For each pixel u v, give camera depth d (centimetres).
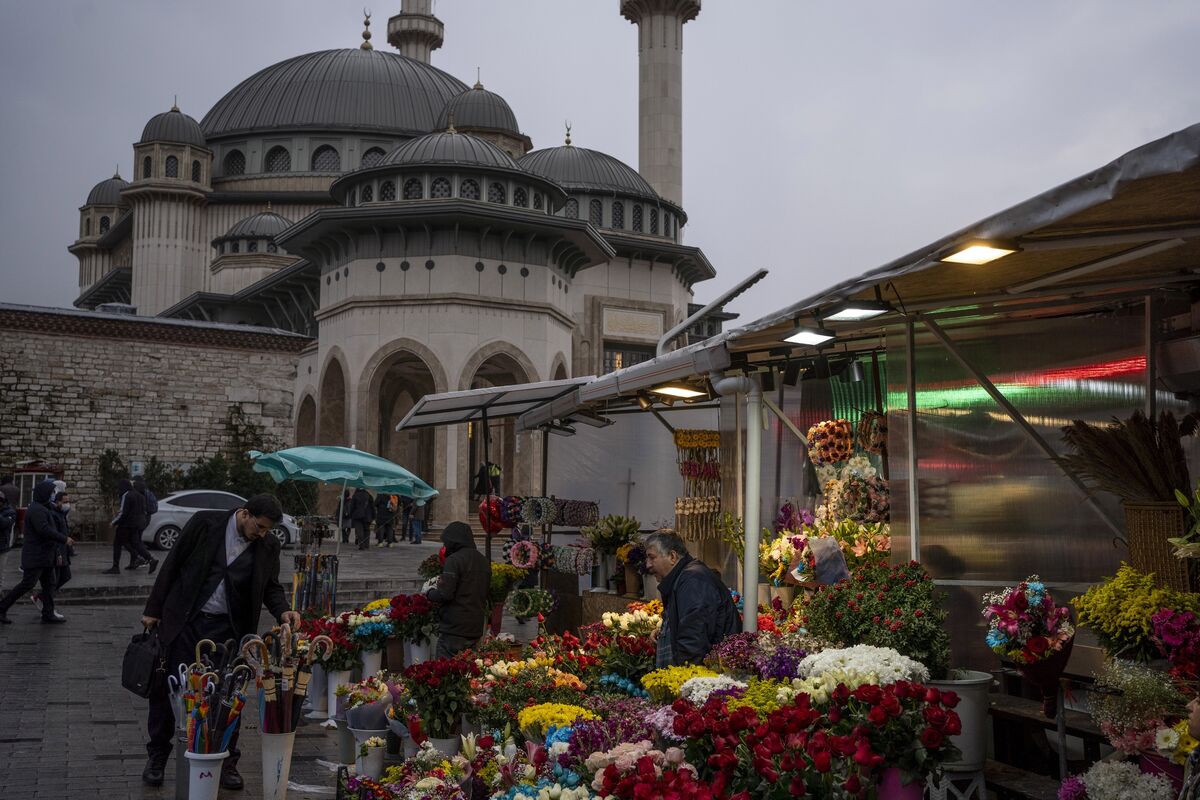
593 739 477
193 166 6197
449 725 641
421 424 1319
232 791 656
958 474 689
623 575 1077
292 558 2580
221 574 654
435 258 3791
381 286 3825
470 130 5522
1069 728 540
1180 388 604
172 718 670
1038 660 509
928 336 702
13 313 3525
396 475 1534
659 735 471
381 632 895
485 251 3834
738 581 907
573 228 3869
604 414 1353
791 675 518
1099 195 331
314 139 6144
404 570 2294
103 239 7412
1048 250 461
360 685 725
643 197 4944
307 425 4150
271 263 5628
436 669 646
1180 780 421
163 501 2817
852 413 966
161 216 6134
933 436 698
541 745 513
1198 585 480
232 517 668
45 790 655
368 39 6756
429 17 7831
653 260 4844
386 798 529
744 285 1580
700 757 421
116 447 3681
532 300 3916
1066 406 658
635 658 693
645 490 1412
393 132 6091
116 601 1808
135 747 782
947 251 412
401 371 4603
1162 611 438
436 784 508
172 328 3784
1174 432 505
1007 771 550
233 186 6256
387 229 3822
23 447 3541
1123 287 602
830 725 410
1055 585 652
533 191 3972
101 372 3681
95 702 952
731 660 552
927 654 543
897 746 394
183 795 590
